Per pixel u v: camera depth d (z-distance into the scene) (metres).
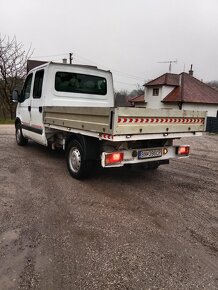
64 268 2.68
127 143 4.75
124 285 2.48
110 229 3.49
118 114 3.97
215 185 5.55
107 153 4.45
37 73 6.86
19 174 5.70
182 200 4.64
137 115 4.21
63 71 6.50
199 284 2.53
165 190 5.11
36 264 2.72
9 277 2.53
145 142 5.01
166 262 2.84
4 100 24.75
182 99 30.16
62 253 2.92
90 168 5.20
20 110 8.24
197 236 3.42
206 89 33.56
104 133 4.18
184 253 3.03
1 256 2.84
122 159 4.62
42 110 6.35
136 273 2.65
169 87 32.41
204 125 5.38
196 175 6.27
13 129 14.42
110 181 5.49
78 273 2.61
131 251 3.01
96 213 3.96
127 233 3.41
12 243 3.08
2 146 8.84
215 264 2.85
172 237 3.36
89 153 4.93
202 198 4.77
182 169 6.81
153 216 3.95
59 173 5.86
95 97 7.14
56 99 6.48
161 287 2.47
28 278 2.52
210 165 7.45
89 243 3.14
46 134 6.36
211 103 31.72
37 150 8.27
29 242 3.11
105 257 2.88
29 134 7.63
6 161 6.76
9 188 4.84
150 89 33.91
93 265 2.74
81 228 3.48
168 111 4.65
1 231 3.33
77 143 5.16
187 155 5.52
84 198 4.52
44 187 4.96
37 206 4.11
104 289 2.42
